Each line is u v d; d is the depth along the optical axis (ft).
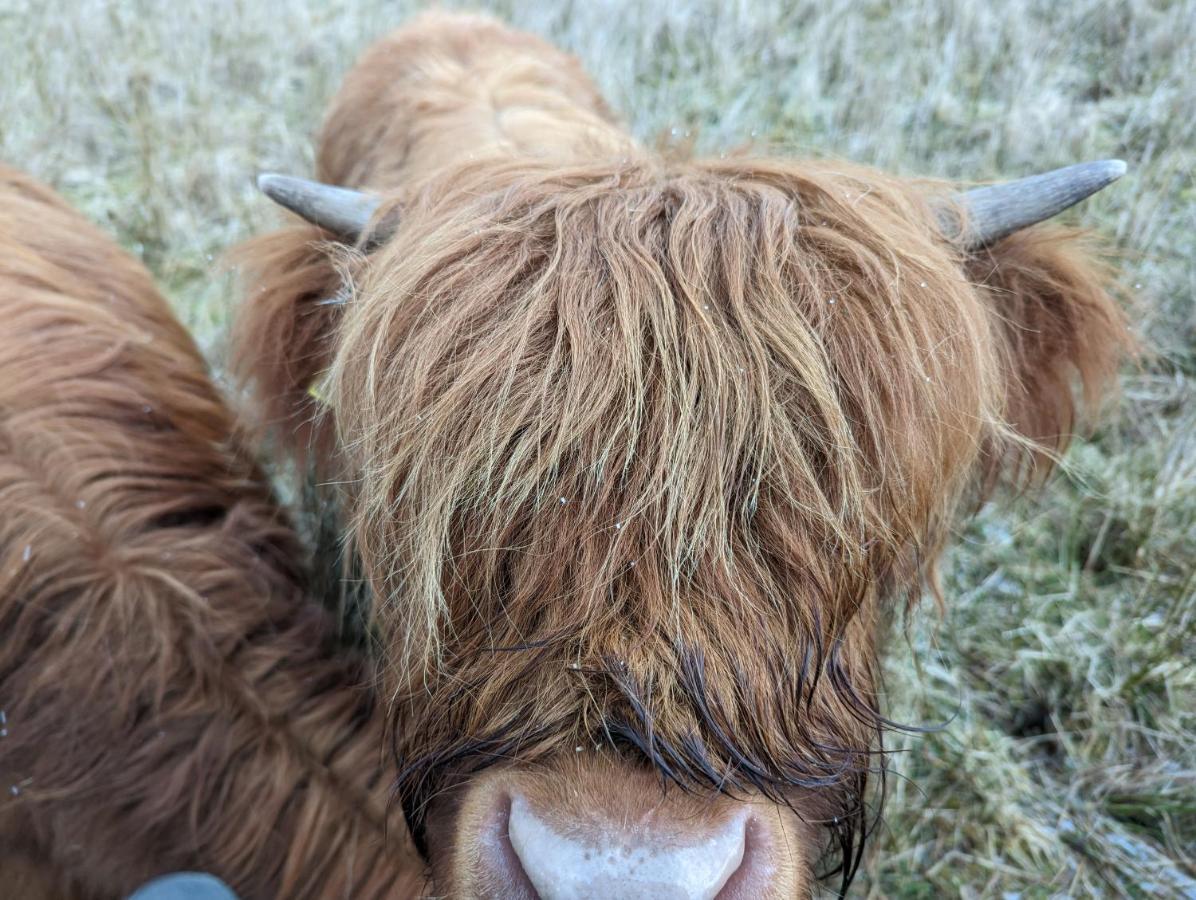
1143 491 2.83
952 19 4.58
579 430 1.17
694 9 4.95
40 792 1.27
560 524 1.17
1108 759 2.42
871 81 4.30
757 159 1.50
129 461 1.61
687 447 1.17
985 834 2.30
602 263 1.27
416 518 1.27
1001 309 1.73
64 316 1.88
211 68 4.84
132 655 1.32
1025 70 4.21
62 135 4.40
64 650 1.33
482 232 1.34
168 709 1.30
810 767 1.28
